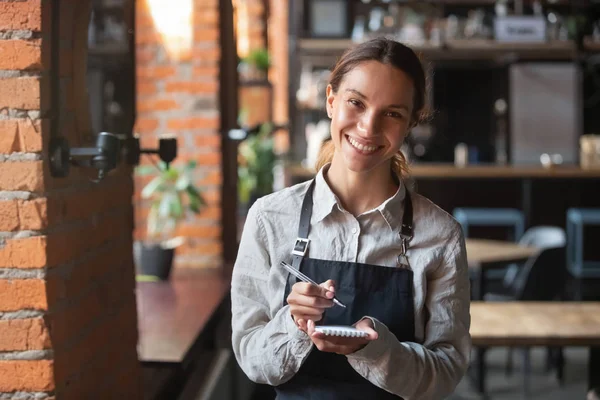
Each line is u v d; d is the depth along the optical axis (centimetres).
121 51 255
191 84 484
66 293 191
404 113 164
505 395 504
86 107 206
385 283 172
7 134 178
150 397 262
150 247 439
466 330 175
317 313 157
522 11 905
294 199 180
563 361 525
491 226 808
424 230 176
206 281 444
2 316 180
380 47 165
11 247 178
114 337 234
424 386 167
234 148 513
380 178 177
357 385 172
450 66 976
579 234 764
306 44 873
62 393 187
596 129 954
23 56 177
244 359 177
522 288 480
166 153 256
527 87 959
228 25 501
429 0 885
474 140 987
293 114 886
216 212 491
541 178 808
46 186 180
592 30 890
